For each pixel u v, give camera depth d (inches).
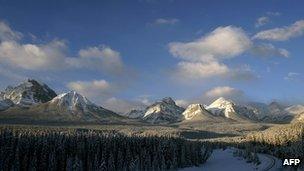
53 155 5826.8
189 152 7313.0
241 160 7815.0
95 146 6565.0
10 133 6171.3
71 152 6294.3
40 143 6067.9
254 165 7062.0
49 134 6909.5
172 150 7062.0
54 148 6018.7
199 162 7465.6
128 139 7283.5
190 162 7234.3
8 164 5541.3
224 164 7381.9
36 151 5930.1
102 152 6407.5
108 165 6127.0
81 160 6053.2
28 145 5920.3
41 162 5772.6
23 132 6973.4
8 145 5762.8
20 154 5733.3
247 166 7003.0
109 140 6914.4
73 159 6043.3
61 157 5974.4
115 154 6614.2
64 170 5964.6
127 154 6535.4
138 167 6402.6
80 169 5797.2
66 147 6318.9
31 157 5753.0
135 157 6584.6
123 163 6456.7
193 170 6865.2
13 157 5644.7
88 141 6648.6
